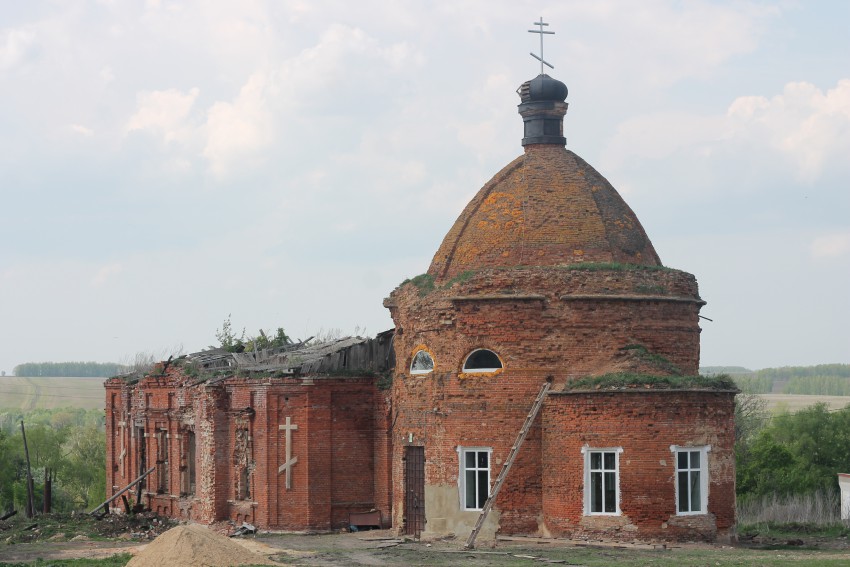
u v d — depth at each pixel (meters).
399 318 50.84
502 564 39.00
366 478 52.72
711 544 44.00
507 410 46.09
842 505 70.38
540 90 50.91
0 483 99.00
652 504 43.38
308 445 51.84
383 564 39.53
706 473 44.34
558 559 39.72
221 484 54.03
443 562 39.75
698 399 44.25
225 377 54.34
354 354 53.69
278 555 42.12
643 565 37.72
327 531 51.78
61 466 108.75
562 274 46.44
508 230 48.69
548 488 45.12
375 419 53.00
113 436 69.62
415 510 49.41
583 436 44.19
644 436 43.56
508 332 46.34
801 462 84.81
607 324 46.31
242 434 53.84
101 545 49.69
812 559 38.84
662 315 47.06
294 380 52.06
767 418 103.44
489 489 46.16
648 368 45.62
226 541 40.50
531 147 51.19
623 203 50.81
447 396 47.16
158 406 61.62
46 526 57.56
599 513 43.97
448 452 46.94
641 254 49.56
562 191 49.44
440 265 50.00
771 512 62.50
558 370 46.00
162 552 38.94
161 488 61.22
